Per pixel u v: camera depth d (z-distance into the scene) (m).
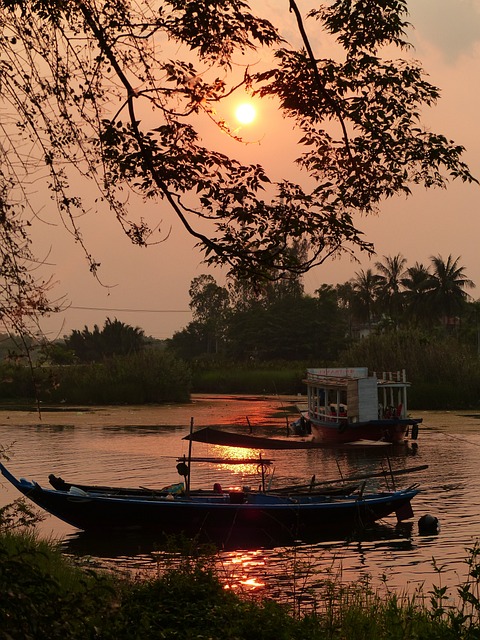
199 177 8.45
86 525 19.64
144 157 8.34
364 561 17.53
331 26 9.50
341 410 42.00
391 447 37.22
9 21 8.07
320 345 107.12
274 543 19.30
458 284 101.88
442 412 52.72
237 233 8.72
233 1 8.38
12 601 6.18
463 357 57.62
